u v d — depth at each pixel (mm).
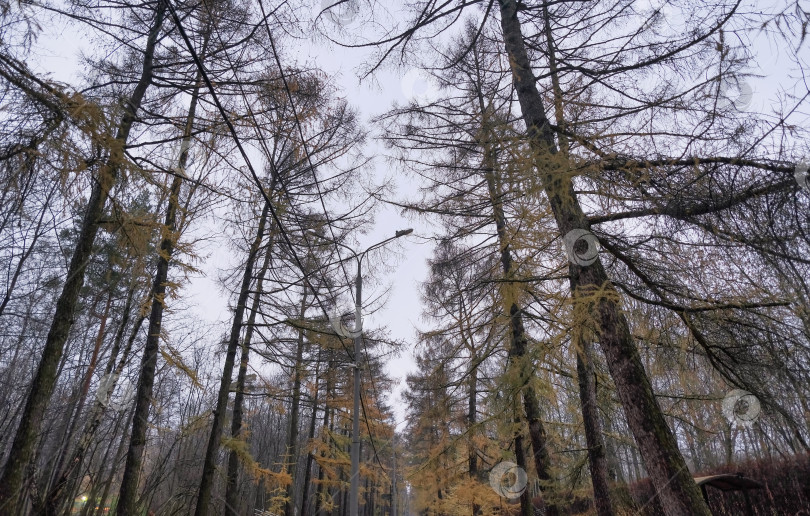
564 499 8031
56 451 8039
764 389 4488
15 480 5074
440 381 10344
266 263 11281
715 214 4367
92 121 4711
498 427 7699
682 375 5473
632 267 5277
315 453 14109
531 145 4812
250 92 7484
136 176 5613
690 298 4879
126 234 6305
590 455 7246
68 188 4910
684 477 3846
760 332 4457
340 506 26062
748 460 8219
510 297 6012
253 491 18031
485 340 8398
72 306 5945
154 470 10102
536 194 4703
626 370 4367
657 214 4723
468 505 12273
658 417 4125
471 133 7512
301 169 10422
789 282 3945
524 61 5980
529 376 6285
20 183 4656
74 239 7551
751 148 4062
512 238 5535
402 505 44844
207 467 9336
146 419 8453
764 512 7691
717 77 4219
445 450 9805
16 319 11086
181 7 6684
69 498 7598
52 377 5625
